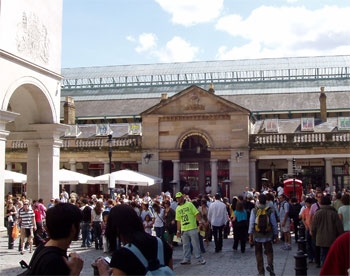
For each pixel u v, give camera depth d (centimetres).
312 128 4194
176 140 3897
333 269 485
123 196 2630
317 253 1332
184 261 1451
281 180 4172
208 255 1678
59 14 2748
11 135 2700
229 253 1730
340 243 487
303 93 5853
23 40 2355
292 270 1291
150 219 1741
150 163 3931
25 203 1750
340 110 5184
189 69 7550
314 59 7244
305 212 1430
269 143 3806
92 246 2003
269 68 7169
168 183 4031
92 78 7506
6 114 2162
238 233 1791
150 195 3872
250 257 1608
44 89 2547
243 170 3772
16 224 1842
